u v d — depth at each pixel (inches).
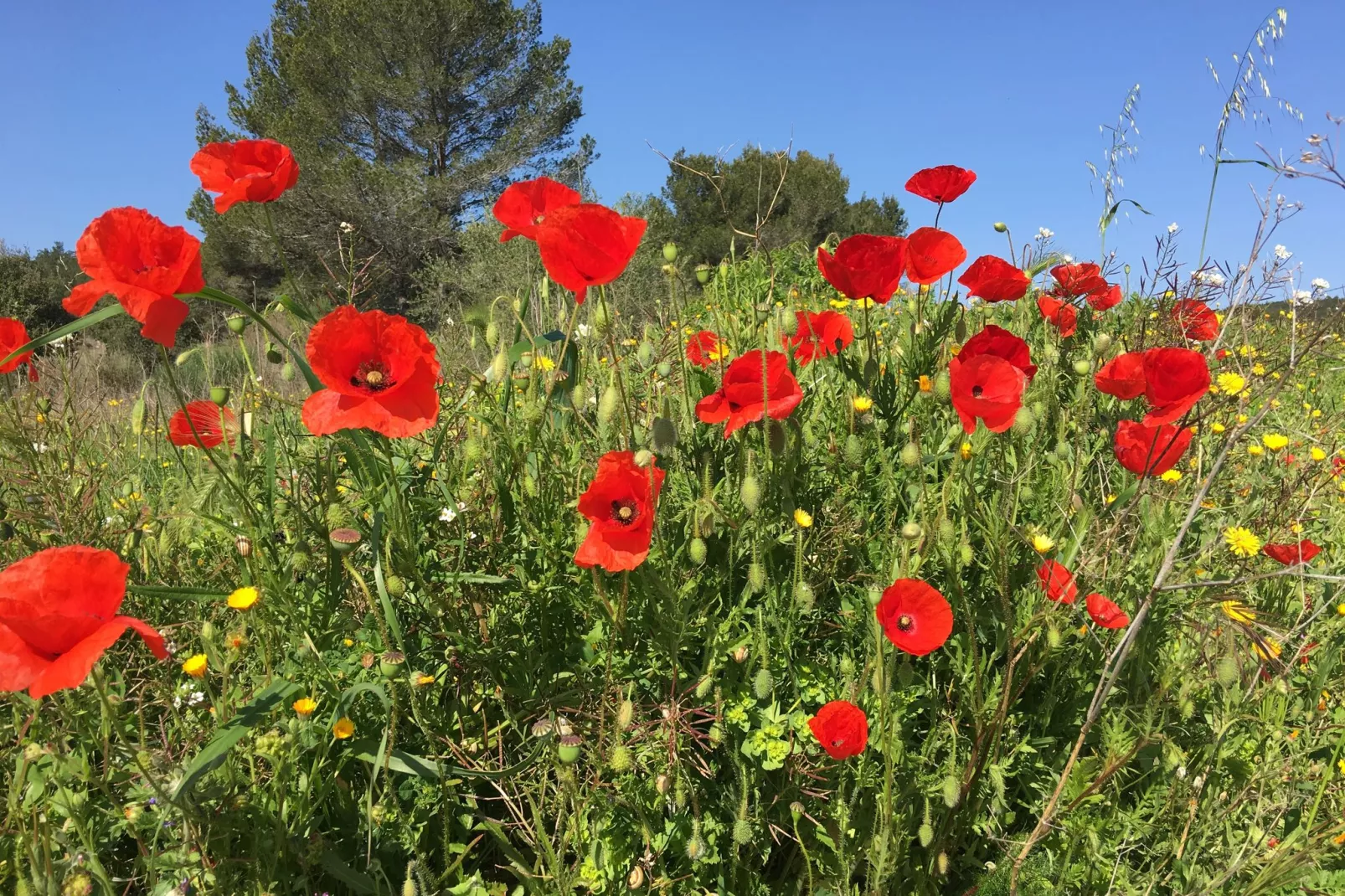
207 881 63.4
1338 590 97.7
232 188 85.3
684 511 89.4
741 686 81.7
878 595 77.4
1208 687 91.8
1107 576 88.4
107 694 68.7
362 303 121.0
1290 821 87.4
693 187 1227.9
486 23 1186.0
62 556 57.2
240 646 76.0
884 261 106.3
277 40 1238.9
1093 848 79.8
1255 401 132.1
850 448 95.3
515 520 90.8
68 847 61.0
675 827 77.3
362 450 86.0
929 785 78.0
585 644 86.2
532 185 96.0
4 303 617.6
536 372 99.7
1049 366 125.3
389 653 70.0
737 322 122.9
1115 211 135.6
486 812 85.3
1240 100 106.9
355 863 74.2
